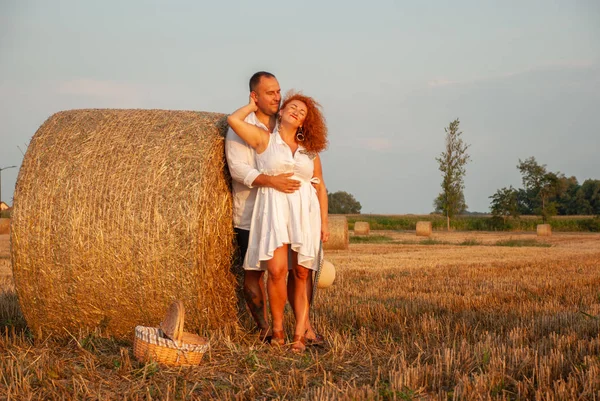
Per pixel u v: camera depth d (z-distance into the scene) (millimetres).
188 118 5055
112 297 4879
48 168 4961
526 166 54812
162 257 4738
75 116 5234
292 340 5133
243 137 4844
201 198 4766
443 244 25062
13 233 4938
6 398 3514
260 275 5254
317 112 5027
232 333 5262
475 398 3533
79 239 4809
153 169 4816
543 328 5602
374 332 5484
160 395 3648
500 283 9656
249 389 3738
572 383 3709
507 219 48344
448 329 5297
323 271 5926
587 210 89188
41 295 4980
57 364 4117
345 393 3518
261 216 4875
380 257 16062
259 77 4988
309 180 5031
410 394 3596
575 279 10172
